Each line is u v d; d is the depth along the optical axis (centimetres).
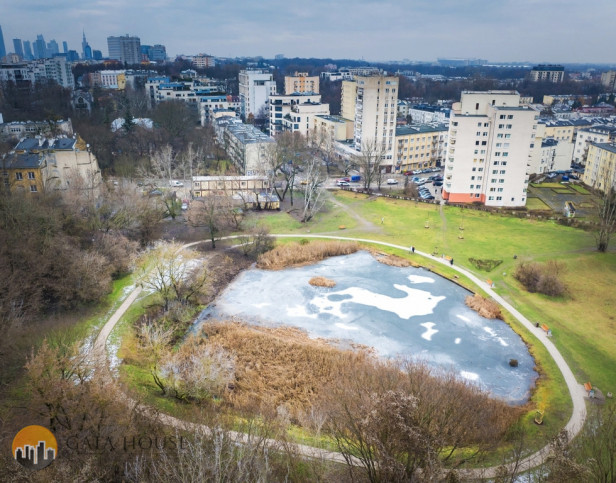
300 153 17688
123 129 18650
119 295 8394
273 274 9719
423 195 14900
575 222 12388
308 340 7388
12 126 16888
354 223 12506
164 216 11906
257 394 5991
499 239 11475
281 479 4066
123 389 5375
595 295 8888
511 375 6712
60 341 5978
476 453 4447
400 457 3916
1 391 5184
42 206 8869
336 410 5003
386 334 7638
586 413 5834
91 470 3731
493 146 13712
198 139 18825
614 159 14888
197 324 7812
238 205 12825
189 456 3875
